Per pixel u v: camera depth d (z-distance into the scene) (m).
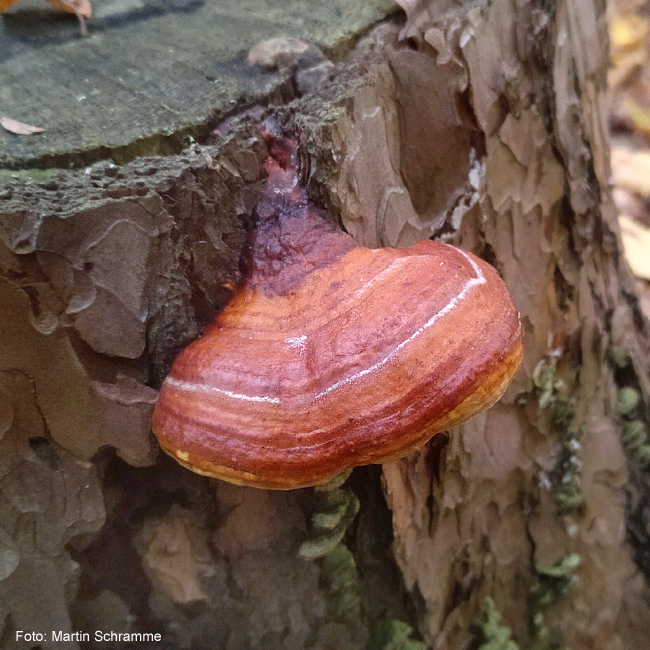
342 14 0.31
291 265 0.24
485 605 0.37
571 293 0.37
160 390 0.24
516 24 0.31
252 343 0.22
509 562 0.38
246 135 0.26
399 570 0.32
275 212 0.26
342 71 0.28
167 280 0.24
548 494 0.38
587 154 0.36
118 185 0.23
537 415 0.36
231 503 0.28
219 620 0.29
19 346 0.23
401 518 0.31
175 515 0.27
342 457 0.21
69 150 0.25
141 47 0.31
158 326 0.24
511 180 0.32
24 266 0.22
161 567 0.28
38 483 0.25
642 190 0.85
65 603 0.26
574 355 0.38
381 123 0.27
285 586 0.30
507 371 0.22
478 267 0.24
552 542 0.39
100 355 0.24
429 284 0.22
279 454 0.21
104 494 0.26
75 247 0.22
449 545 0.34
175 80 0.29
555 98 0.33
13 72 0.30
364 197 0.27
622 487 0.41
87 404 0.24
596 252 0.38
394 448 0.21
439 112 0.29
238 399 0.21
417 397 0.21
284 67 0.28
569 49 0.34
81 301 0.23
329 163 0.25
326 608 0.31
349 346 0.21
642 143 1.03
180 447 0.22
